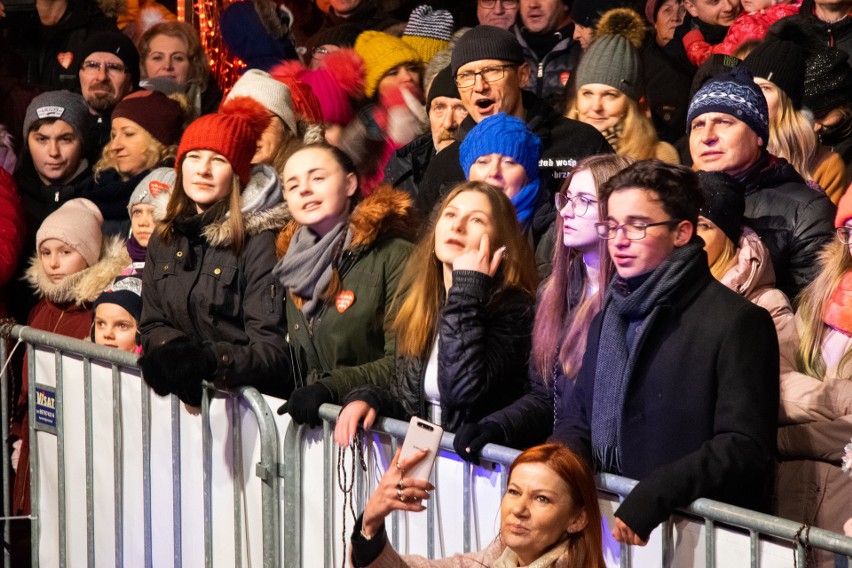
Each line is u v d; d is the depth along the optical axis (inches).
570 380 254.5
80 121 476.4
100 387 358.3
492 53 348.8
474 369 259.8
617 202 231.8
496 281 273.6
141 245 404.2
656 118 408.5
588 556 212.4
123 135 445.7
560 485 211.8
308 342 313.4
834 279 268.7
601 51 364.8
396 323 283.3
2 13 565.3
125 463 350.6
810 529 196.7
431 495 268.8
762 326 223.6
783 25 349.4
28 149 483.2
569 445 241.0
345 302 305.7
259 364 313.9
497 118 312.7
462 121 366.0
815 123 344.8
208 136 335.3
